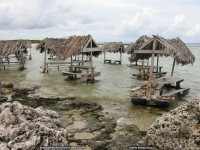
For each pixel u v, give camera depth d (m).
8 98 16.70
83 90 19.94
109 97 17.77
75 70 25.56
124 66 37.59
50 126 8.73
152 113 14.16
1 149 6.91
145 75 26.05
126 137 10.66
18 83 22.42
